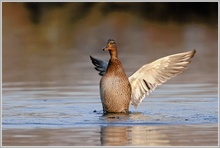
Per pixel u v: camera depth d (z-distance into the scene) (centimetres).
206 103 1496
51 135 1170
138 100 1428
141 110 1427
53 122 1291
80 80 1888
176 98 1570
